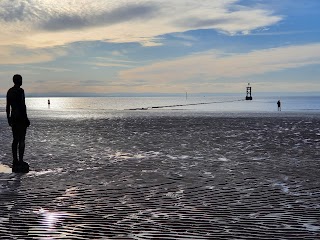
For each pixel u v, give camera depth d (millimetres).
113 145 16188
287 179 8750
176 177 9070
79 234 4879
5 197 7105
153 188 7844
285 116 42406
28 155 13266
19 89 10430
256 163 11180
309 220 5480
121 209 6172
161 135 20750
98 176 9305
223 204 6465
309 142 16797
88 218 5637
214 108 83750
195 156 12766
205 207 6266
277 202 6582
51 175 9523
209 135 20547
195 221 5449
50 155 13234
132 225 5266
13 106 10234
